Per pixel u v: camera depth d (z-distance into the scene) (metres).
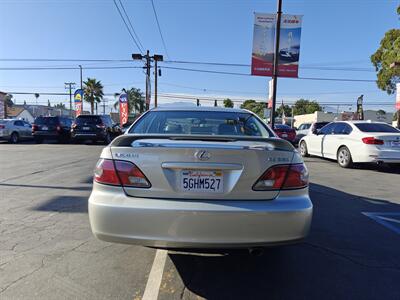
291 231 2.89
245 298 2.96
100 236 2.96
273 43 13.77
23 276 3.24
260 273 3.42
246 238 2.83
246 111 4.77
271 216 2.84
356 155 10.21
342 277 3.37
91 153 13.75
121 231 2.88
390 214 5.59
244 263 3.63
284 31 13.73
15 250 3.84
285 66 13.80
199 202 2.85
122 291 3.02
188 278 3.29
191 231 2.81
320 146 12.30
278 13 12.90
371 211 5.75
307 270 3.51
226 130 4.33
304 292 3.08
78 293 2.97
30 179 7.86
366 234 4.62
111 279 3.22
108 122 21.19
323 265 3.63
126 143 3.08
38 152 14.12
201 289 3.09
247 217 2.81
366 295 3.04
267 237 2.86
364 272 3.49
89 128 19.61
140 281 3.20
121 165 2.96
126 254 3.78
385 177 9.15
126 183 2.93
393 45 27.98
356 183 8.22
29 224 4.72
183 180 2.89
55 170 9.16
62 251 3.83
